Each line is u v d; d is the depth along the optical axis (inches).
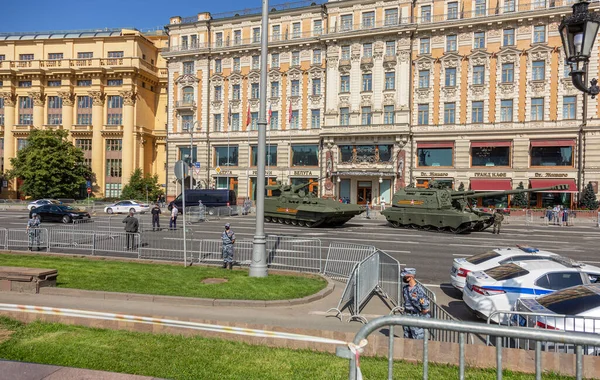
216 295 437.4
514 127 1689.2
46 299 414.9
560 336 144.1
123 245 720.3
